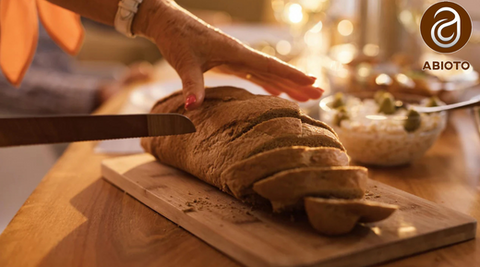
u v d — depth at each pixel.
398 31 1.20
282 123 0.63
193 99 0.69
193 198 0.67
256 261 0.55
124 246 0.60
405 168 0.80
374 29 1.31
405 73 1.02
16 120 0.60
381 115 0.82
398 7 1.19
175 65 0.72
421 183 0.75
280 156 0.59
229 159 0.64
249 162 0.60
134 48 2.58
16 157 1.35
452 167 0.80
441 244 0.59
